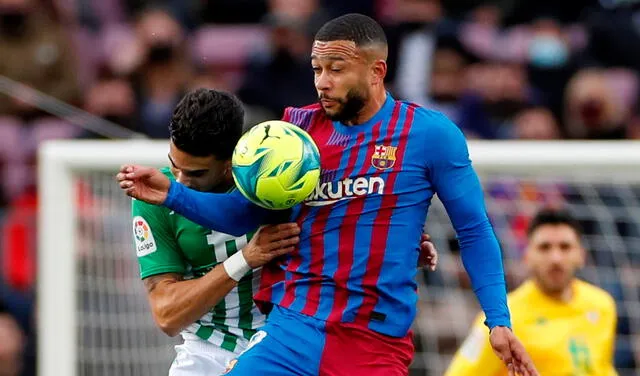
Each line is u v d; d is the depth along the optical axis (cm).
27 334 3222
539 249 2478
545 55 4066
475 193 1667
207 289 1730
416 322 2870
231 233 1689
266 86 3853
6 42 3900
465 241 1666
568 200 2959
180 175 1731
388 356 1662
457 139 1659
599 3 4303
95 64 4159
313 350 1648
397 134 1647
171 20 3947
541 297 2508
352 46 1605
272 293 1702
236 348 1866
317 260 1656
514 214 2938
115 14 4350
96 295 2725
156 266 1816
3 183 3653
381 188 1642
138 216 1828
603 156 2619
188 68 3862
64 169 2570
